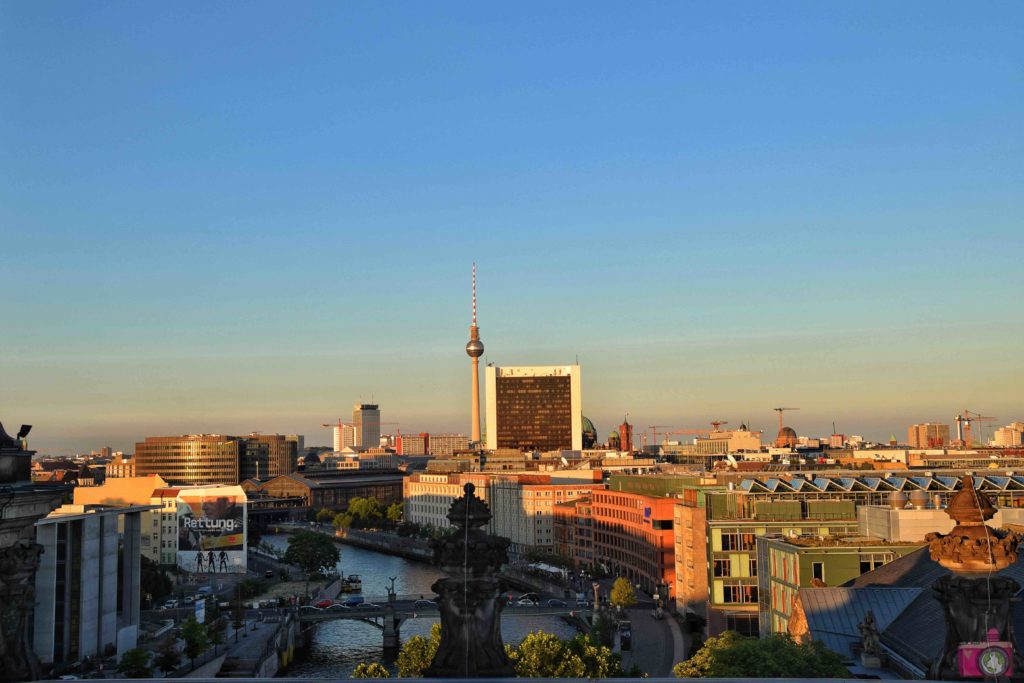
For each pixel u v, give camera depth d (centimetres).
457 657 3120
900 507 15425
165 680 5459
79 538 19538
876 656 9194
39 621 18625
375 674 12875
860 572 13550
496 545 3184
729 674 8919
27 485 3011
